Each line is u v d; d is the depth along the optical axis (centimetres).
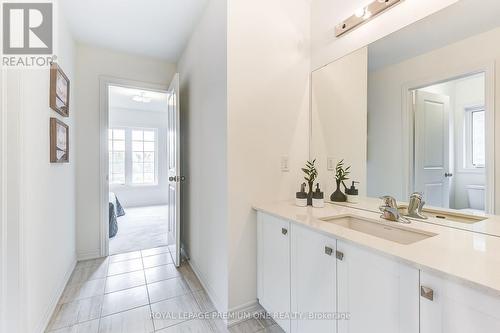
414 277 78
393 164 146
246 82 164
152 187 604
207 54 194
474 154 112
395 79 143
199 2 194
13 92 122
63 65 208
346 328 103
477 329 64
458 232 105
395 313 84
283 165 181
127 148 579
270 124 175
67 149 213
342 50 171
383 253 85
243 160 164
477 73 111
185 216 273
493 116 106
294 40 187
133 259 264
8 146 121
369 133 159
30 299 133
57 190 186
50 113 171
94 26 229
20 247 124
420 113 133
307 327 125
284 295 142
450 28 119
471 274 66
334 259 108
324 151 186
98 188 270
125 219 443
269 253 155
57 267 185
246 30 164
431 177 129
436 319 72
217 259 177
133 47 271
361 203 165
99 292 198
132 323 161
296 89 188
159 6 200
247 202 167
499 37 104
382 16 147
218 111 172
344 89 171
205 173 201
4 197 121
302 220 129
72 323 160
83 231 262
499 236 99
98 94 270
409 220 124
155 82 301
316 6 190
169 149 293
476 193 112
